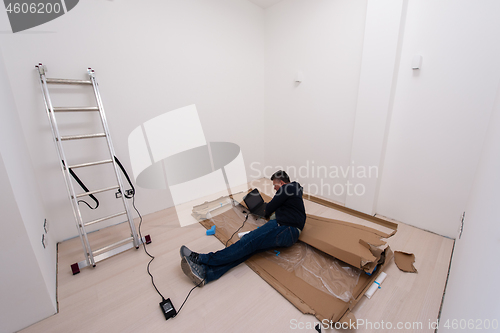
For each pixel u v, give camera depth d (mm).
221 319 1266
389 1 1910
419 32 1868
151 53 2227
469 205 1240
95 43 1903
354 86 2369
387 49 1992
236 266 1691
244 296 1419
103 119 1848
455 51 1724
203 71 2672
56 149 1788
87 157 2035
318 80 2703
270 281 1515
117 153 2203
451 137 1856
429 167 2023
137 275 1606
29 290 1203
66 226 2023
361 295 1366
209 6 2553
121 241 1855
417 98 1979
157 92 2348
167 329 1214
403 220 2291
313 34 2629
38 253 1274
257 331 1196
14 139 1386
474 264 626
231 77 2973
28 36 1623
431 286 1480
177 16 2326
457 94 1770
